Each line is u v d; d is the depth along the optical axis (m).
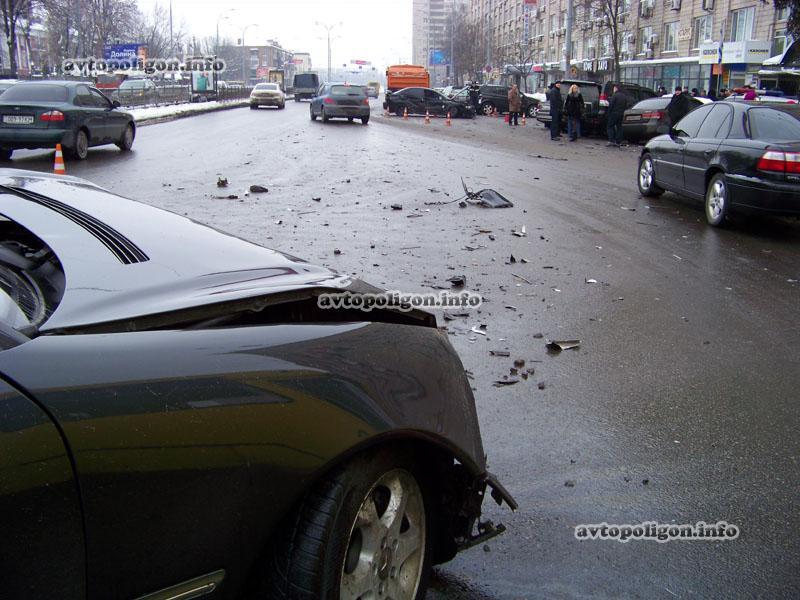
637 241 8.73
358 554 2.09
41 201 2.75
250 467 1.76
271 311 2.29
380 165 15.52
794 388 4.57
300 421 1.86
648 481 3.45
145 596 1.63
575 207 11.05
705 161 9.87
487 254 7.86
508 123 34.62
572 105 24.53
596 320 5.80
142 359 1.74
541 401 4.30
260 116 36.34
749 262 7.81
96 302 1.95
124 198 3.19
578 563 2.85
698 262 7.75
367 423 1.99
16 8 35.84
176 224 2.85
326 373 2.00
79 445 1.52
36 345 1.67
